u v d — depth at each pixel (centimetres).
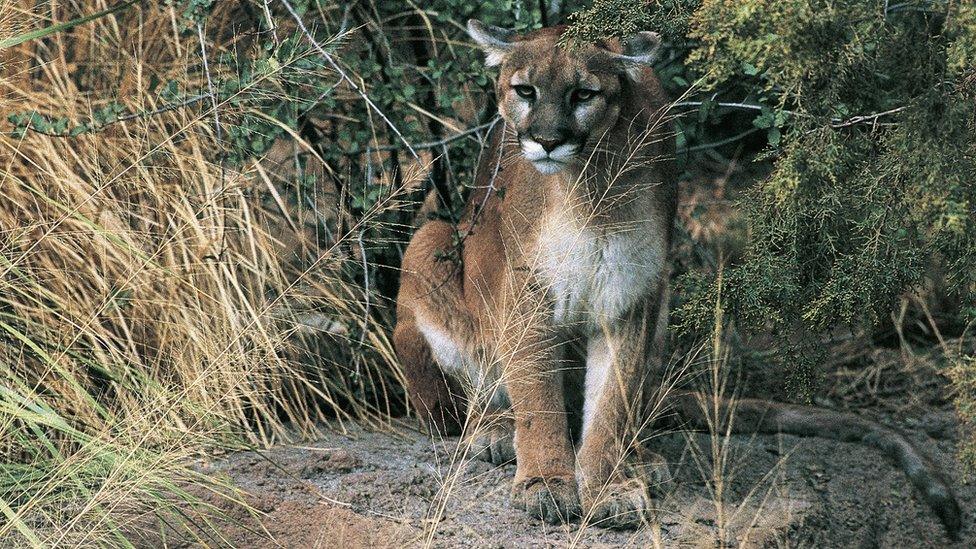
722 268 795
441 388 929
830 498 852
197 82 960
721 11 637
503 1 989
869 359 1149
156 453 756
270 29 886
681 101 943
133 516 745
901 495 880
